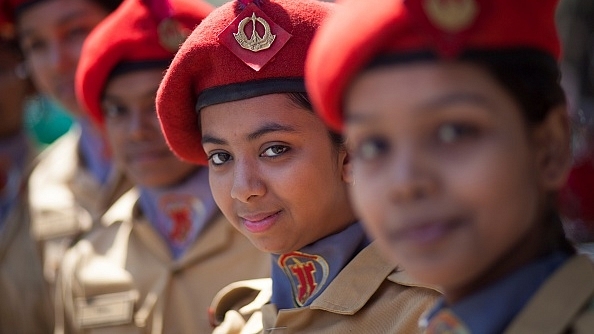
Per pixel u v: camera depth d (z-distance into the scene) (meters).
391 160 0.81
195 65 1.21
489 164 0.78
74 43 2.00
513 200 0.80
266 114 1.17
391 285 1.17
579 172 2.12
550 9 0.87
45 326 2.03
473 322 0.84
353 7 0.82
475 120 0.78
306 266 1.24
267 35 1.17
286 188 1.17
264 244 1.21
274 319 1.25
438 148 0.79
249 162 1.19
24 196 2.12
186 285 1.65
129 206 1.80
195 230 1.65
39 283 2.01
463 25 0.77
